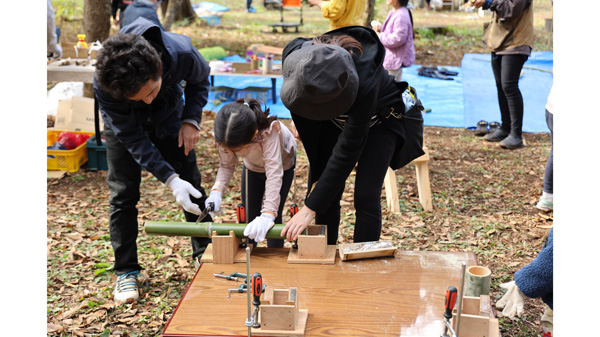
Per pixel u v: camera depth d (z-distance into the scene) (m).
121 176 3.66
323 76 2.41
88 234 4.93
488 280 2.51
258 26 14.13
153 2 4.93
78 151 6.40
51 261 4.45
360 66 2.74
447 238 4.77
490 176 6.07
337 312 2.45
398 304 2.50
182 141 3.60
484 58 10.76
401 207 5.39
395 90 3.16
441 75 9.77
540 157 6.55
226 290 2.65
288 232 2.90
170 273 4.18
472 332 2.24
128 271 3.90
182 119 3.60
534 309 3.72
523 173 6.13
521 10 6.11
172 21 13.53
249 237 2.91
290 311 2.29
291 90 2.62
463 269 2.10
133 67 2.74
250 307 2.25
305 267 2.84
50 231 4.98
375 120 3.15
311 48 2.52
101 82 2.81
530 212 5.24
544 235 4.77
